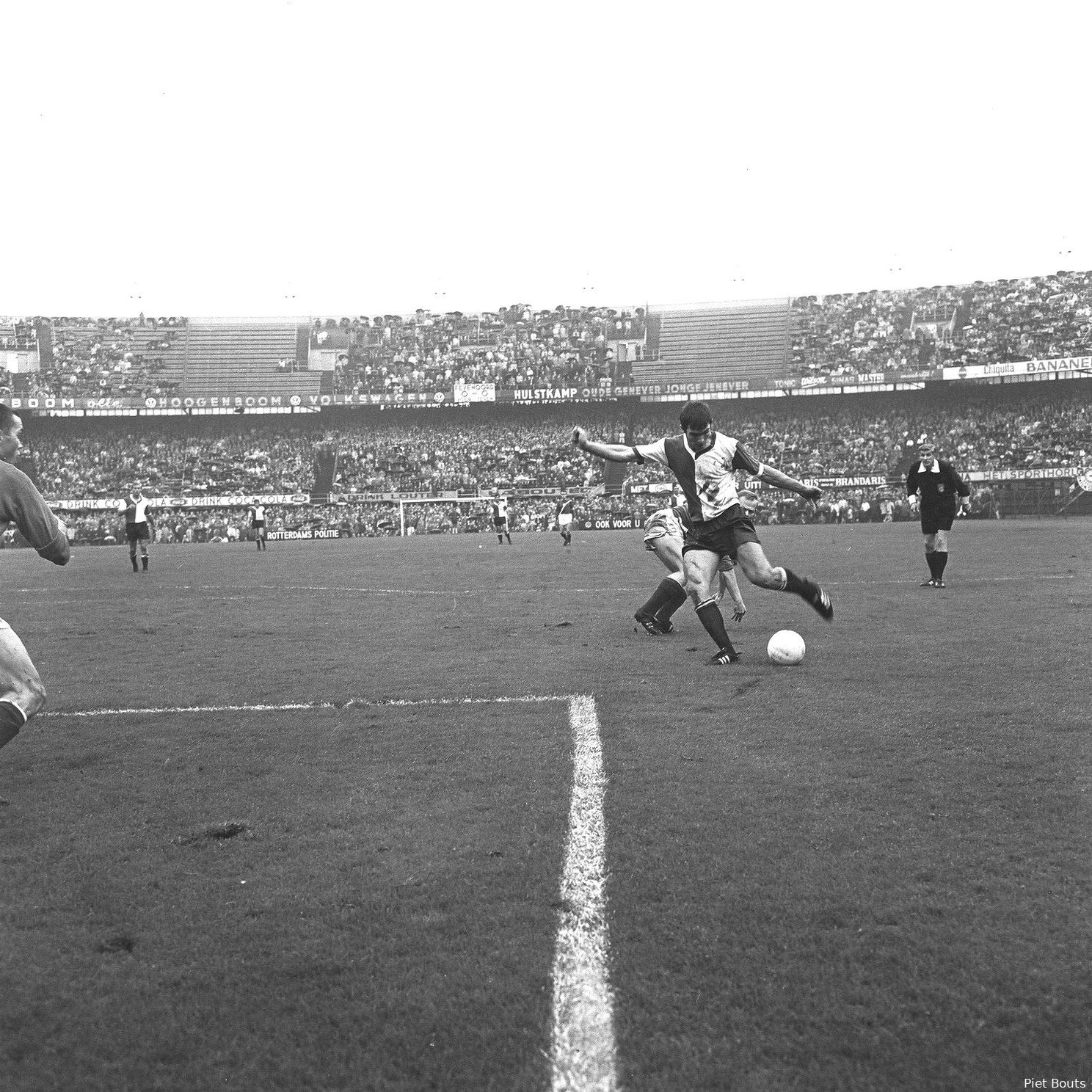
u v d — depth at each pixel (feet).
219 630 40.42
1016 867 12.32
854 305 219.41
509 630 37.88
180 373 225.35
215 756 18.93
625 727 20.43
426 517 199.31
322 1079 8.32
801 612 40.16
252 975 10.03
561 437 219.00
